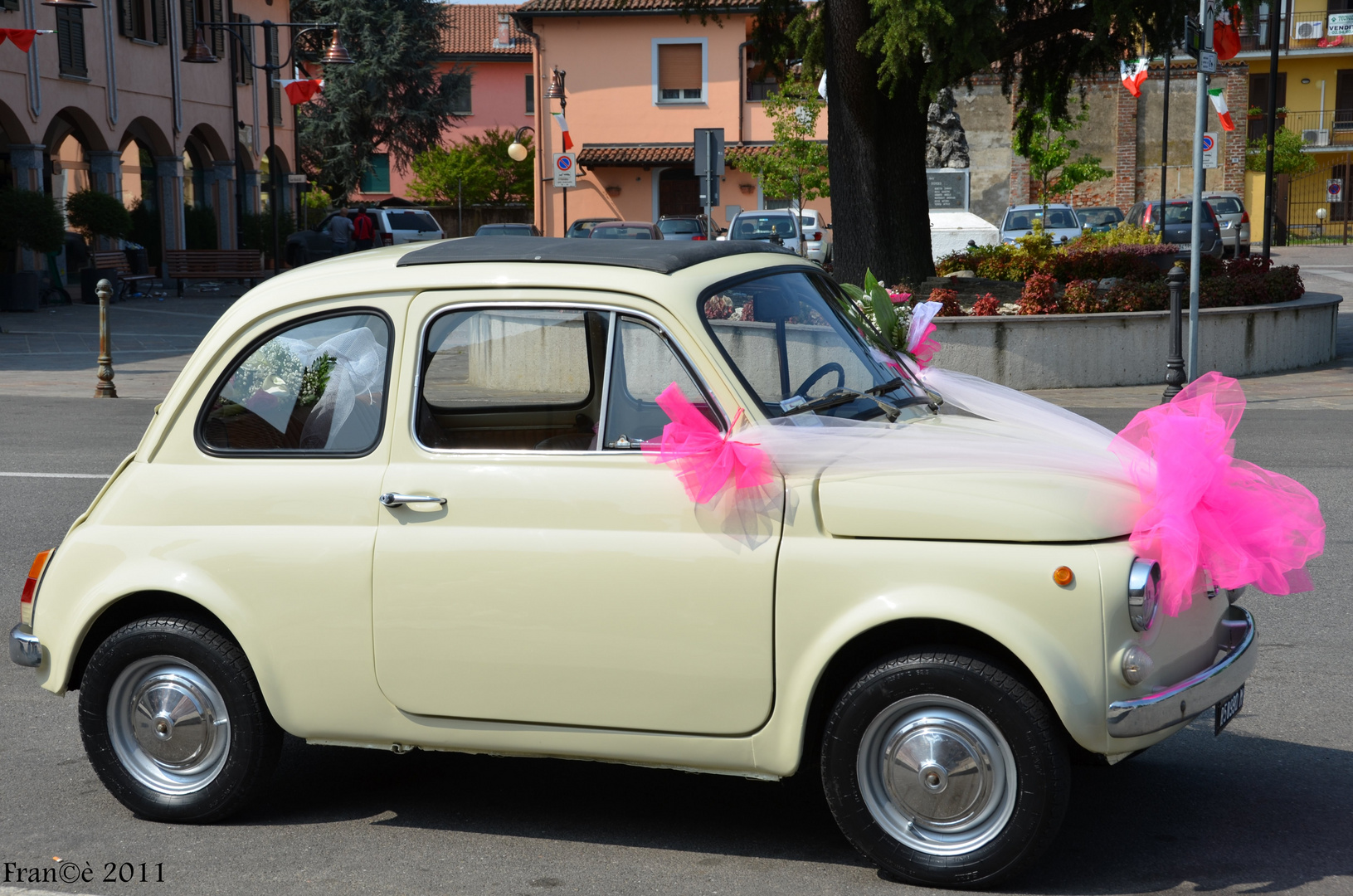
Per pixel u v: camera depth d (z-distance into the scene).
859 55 16.44
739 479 3.91
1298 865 4.10
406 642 4.20
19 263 27.91
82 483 10.50
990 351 15.38
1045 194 33.25
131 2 32.72
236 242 39.03
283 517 4.35
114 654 4.50
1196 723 5.39
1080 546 3.76
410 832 4.47
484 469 4.18
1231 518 3.94
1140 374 15.73
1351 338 20.17
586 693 4.07
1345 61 53.16
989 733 3.81
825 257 29.89
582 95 43.38
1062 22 16.48
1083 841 4.29
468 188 55.75
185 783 4.54
